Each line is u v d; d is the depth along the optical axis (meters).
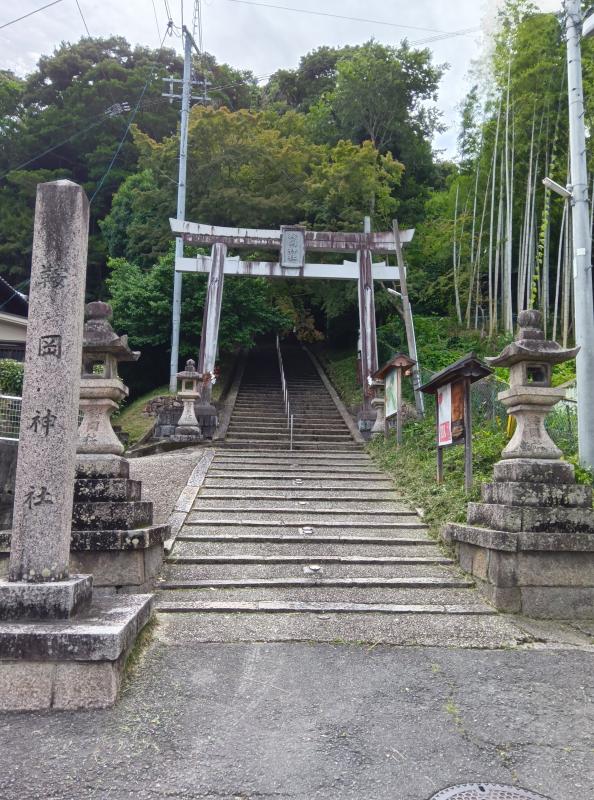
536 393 5.54
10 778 2.65
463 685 3.76
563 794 2.63
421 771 2.79
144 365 20.33
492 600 5.24
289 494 8.98
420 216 23.80
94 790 2.59
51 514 3.76
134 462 10.77
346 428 14.59
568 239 15.87
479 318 21.28
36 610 3.62
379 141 24.92
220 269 15.68
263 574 6.03
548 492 5.31
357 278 16.11
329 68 31.47
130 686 3.62
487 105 18.62
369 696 3.58
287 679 3.80
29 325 3.88
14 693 3.33
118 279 19.81
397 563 6.34
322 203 20.39
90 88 28.00
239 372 20.36
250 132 20.27
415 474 9.38
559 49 16.30
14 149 28.39
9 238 26.17
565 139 17.00
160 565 6.04
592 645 4.52
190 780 2.68
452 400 7.89
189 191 20.59
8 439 7.77
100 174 28.34
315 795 2.59
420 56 23.91
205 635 4.54
